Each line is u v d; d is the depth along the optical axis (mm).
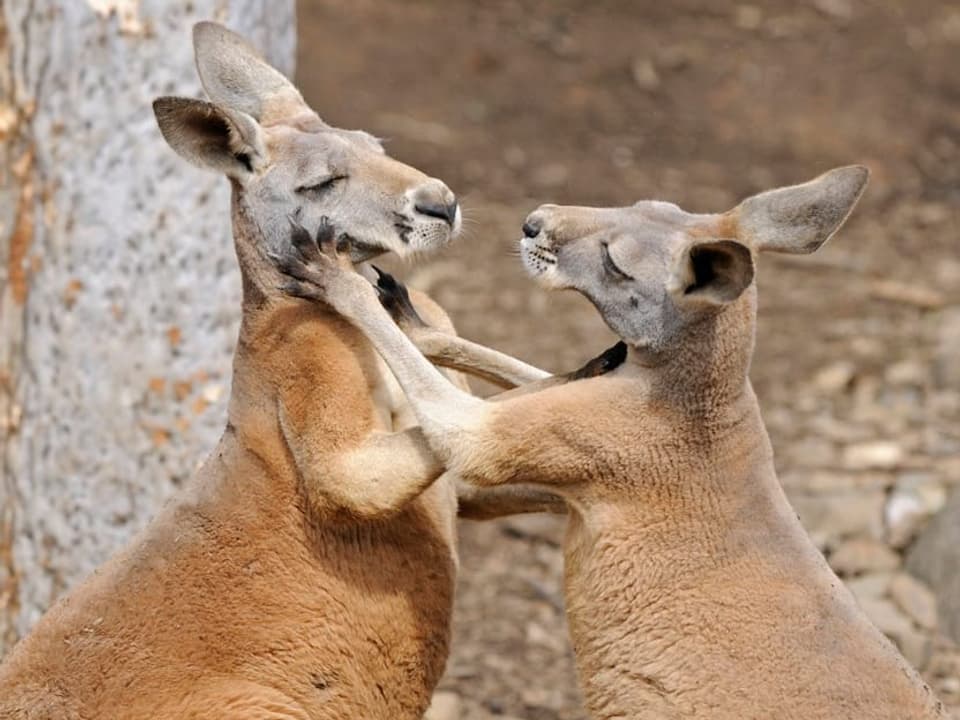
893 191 23719
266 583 8953
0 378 11523
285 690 8906
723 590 8656
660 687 8688
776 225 8766
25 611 11594
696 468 8828
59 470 11297
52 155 11023
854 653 8438
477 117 24922
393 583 9203
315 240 9039
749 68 26984
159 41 10805
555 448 8797
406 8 27484
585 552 9031
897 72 27109
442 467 8750
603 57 26984
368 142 9391
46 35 10945
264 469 9039
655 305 8781
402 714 9391
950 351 17891
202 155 9016
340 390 8852
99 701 8656
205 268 10984
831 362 18281
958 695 12477
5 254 11375
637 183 23453
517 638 13398
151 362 11039
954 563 13586
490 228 21719
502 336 18875
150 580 8922
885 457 15953
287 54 11859
